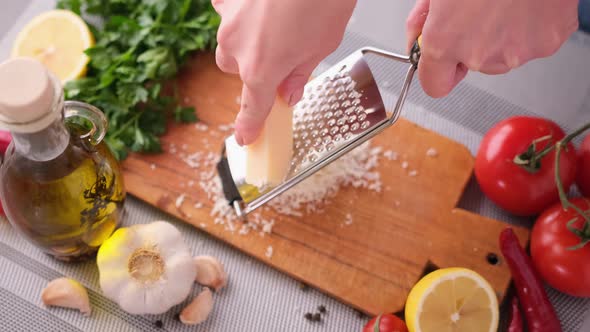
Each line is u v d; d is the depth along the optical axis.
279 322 0.52
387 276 0.53
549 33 0.38
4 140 0.51
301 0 0.37
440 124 0.58
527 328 0.52
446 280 0.49
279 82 0.39
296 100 0.41
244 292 0.53
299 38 0.37
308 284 0.53
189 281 0.51
